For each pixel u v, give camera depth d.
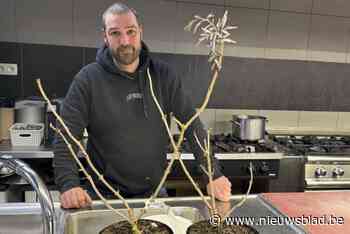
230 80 2.67
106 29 1.38
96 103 1.38
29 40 2.35
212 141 2.44
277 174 2.26
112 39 1.36
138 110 1.42
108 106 1.39
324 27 2.74
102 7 2.40
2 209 0.98
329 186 2.30
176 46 2.55
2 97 2.37
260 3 2.59
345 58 2.83
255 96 2.73
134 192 1.39
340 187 2.32
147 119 1.42
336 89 2.85
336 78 2.84
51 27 2.36
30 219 0.94
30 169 0.77
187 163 2.04
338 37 2.78
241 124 2.44
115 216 0.96
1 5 2.29
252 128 2.43
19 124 2.21
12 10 2.30
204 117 2.68
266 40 2.67
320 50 2.77
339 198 1.15
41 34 2.36
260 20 2.62
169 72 1.50
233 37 2.61
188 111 1.47
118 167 1.39
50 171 2.00
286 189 2.30
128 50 1.36
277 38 2.68
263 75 2.71
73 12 2.37
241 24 2.60
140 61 1.45
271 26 2.65
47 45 2.38
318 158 2.27
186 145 2.01
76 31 2.40
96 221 0.95
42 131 2.12
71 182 1.13
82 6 2.38
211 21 0.70
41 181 0.76
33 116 2.28
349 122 2.90
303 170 2.28
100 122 1.39
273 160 2.24
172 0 2.48
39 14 2.34
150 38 2.50
